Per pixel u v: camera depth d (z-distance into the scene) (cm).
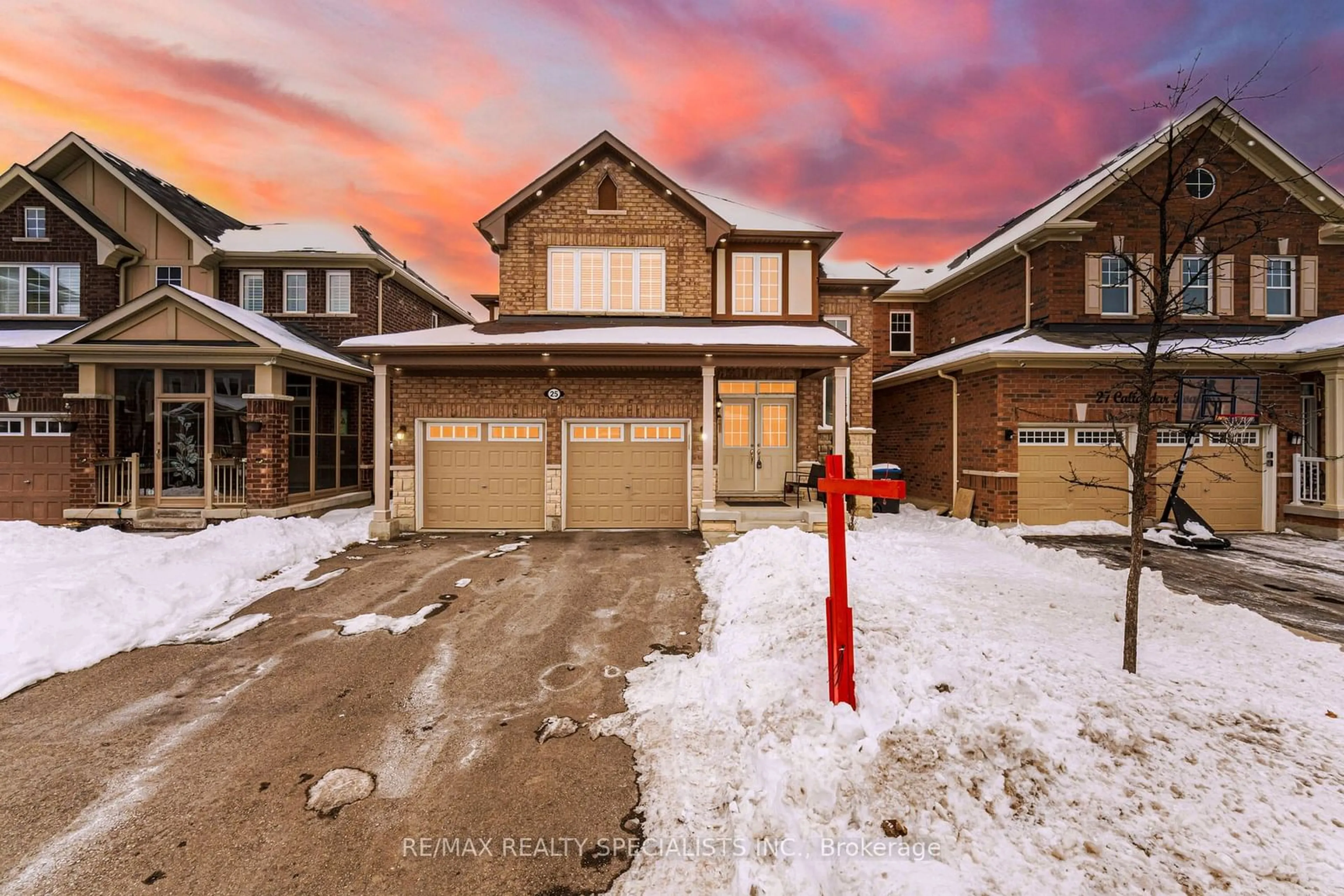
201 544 848
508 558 931
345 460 1527
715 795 355
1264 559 936
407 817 343
